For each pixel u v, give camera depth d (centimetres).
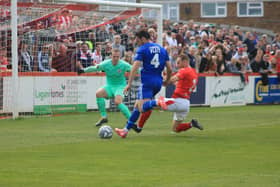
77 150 1862
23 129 2480
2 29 3097
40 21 3284
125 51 3634
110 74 2559
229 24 7169
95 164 1617
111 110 3453
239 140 2123
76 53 3409
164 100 2173
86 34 3525
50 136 2230
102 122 2609
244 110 3606
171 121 2856
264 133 2344
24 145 1981
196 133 2339
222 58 3972
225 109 3688
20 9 3209
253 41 4566
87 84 3422
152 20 3956
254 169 1552
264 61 4241
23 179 1413
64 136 2231
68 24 3400
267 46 4472
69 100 3334
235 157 1744
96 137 2203
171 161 1670
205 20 7206
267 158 1728
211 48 3966
